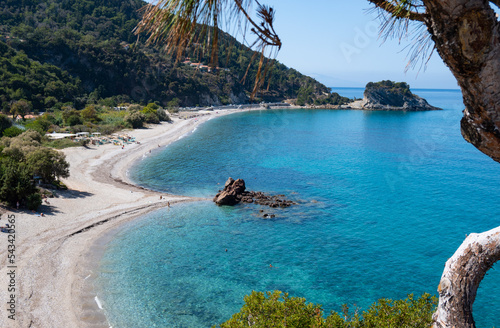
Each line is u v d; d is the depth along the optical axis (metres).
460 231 50.00
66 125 115.81
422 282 36.16
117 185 64.00
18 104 113.12
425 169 89.75
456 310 3.78
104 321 28.03
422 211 58.06
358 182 74.44
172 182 69.00
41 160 54.94
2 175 44.97
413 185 74.00
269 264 38.53
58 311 28.48
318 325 13.31
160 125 147.50
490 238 3.61
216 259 39.06
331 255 41.19
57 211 47.81
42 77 151.25
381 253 42.22
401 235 47.88
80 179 64.94
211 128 151.25
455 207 60.59
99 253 38.59
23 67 147.88
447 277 3.92
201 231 46.19
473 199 65.31
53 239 39.94
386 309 13.73
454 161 99.75
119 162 81.44
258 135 137.38
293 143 123.19
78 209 49.81
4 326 25.75
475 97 2.86
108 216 48.50
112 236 43.03
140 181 68.44
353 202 61.09
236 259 39.28
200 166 83.12
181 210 53.47
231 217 51.47
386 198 64.06
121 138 108.44
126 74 198.38
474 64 2.68
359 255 41.50
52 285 31.70
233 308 30.64
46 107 140.25
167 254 39.56
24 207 46.19
